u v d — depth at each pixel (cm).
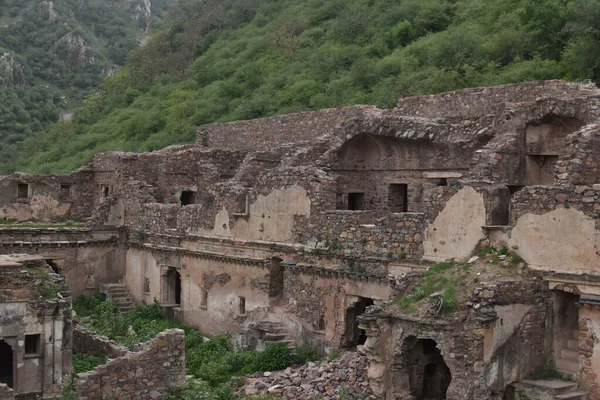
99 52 13188
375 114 3073
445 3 5619
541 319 1855
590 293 1753
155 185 3869
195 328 3162
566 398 1714
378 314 1909
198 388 2117
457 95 2780
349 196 2916
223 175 3688
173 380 2008
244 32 7900
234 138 3997
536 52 3953
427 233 2155
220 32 8350
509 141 2186
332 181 2545
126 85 8212
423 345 1955
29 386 2150
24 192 4241
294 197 2647
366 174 2892
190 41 8362
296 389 2092
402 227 2231
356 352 2247
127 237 3747
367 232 2341
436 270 1997
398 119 2673
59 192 4284
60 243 3606
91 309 3541
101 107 7950
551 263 1836
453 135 2528
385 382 1902
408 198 2747
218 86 6500
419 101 2945
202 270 3134
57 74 11962
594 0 3562
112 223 3781
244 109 5494
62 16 13512
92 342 2473
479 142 2462
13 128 9469
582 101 2127
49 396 2153
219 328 3019
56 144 7381
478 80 3853
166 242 3375
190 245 3219
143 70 8262
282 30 7012
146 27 15562
